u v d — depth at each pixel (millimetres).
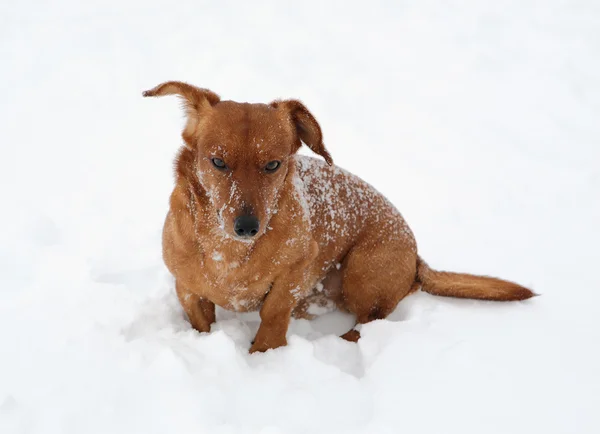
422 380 1540
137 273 1805
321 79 3006
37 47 3193
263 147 1546
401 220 1780
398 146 2475
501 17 3811
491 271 1883
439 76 3111
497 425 1480
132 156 2303
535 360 1581
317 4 3934
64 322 1616
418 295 1790
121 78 2922
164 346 1566
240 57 3158
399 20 3764
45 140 2379
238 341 1668
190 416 1465
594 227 2039
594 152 2479
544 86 3031
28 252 1866
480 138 2564
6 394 1489
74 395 1489
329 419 1491
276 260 1599
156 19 3619
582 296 1773
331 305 1792
